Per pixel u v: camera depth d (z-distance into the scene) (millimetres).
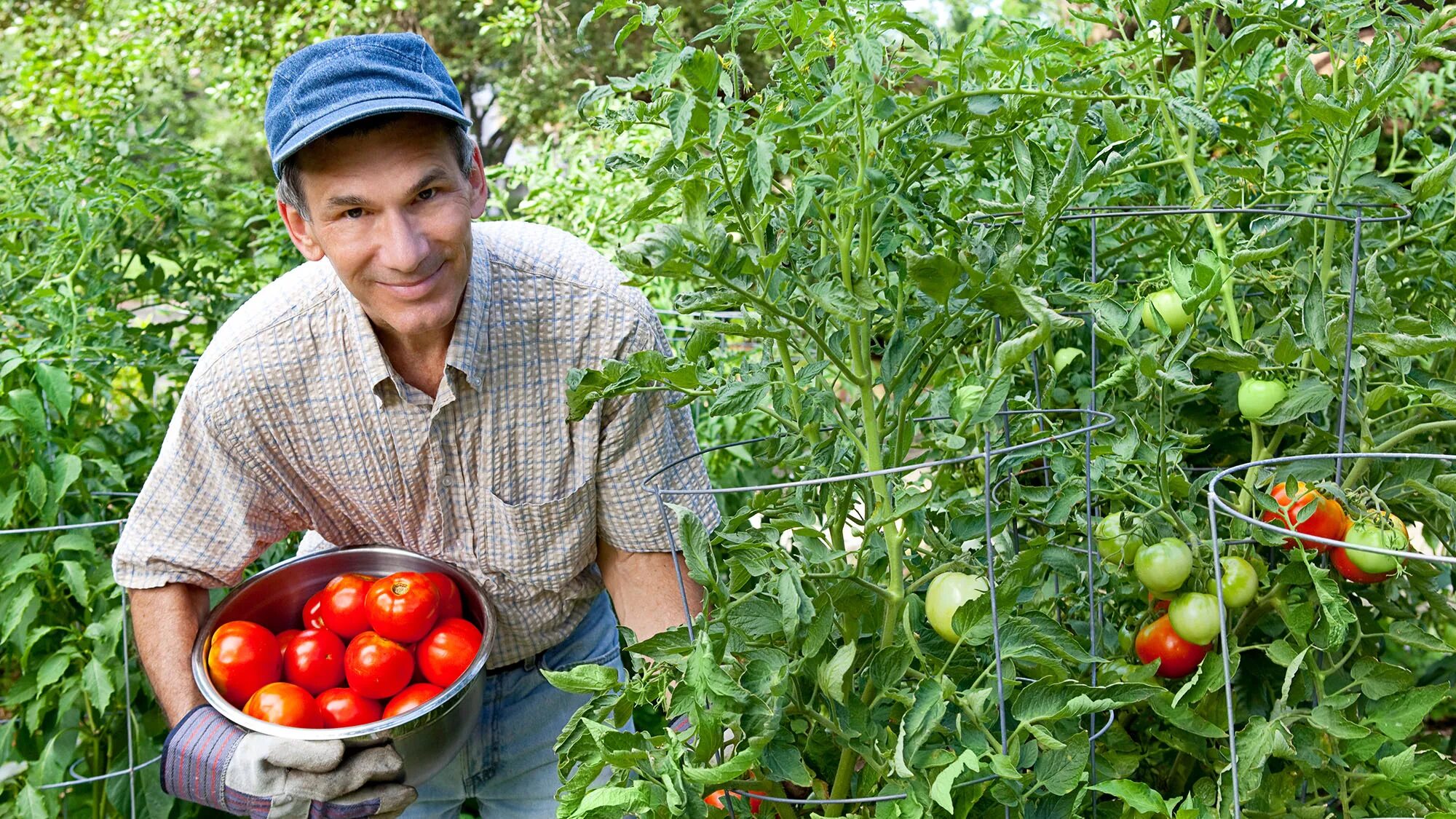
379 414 1405
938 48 1015
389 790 1290
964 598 1023
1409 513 1314
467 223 1259
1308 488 1070
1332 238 1211
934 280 937
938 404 1207
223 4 7277
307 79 1138
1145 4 1206
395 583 1374
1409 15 1123
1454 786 993
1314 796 1160
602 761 937
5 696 2143
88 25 6930
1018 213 1039
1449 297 1470
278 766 1244
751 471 2588
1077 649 948
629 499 1476
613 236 3002
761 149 872
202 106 8688
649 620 1549
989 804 1020
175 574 1477
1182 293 1025
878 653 984
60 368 1928
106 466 1958
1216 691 1145
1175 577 1064
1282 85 1471
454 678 1365
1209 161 1475
